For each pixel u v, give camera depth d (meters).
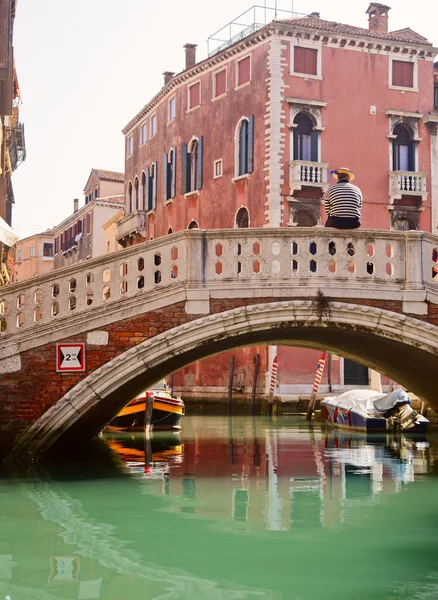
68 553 6.83
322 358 22.92
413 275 11.55
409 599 5.67
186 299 11.02
